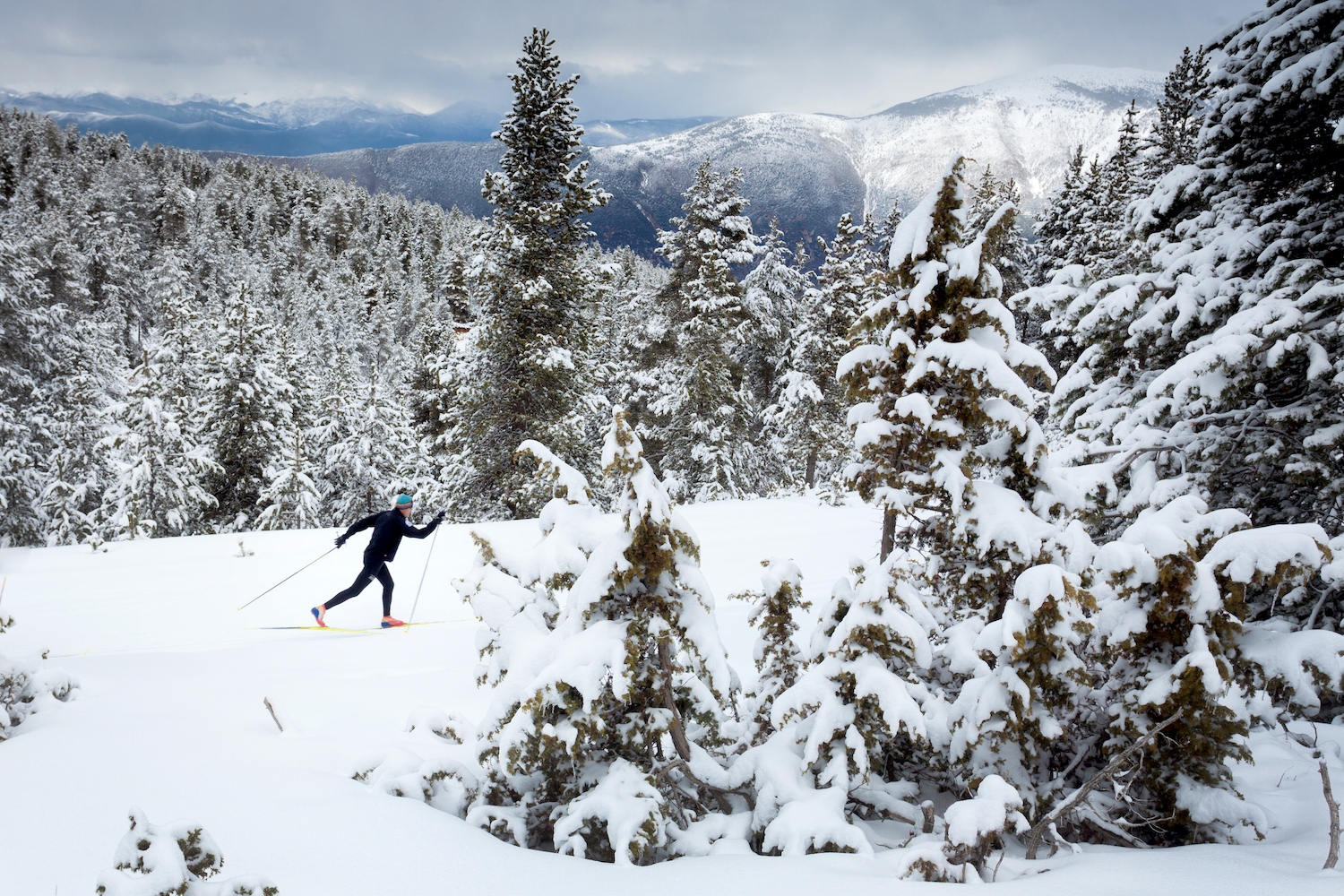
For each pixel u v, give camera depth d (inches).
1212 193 368.8
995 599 177.5
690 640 133.0
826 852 119.6
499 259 838.5
